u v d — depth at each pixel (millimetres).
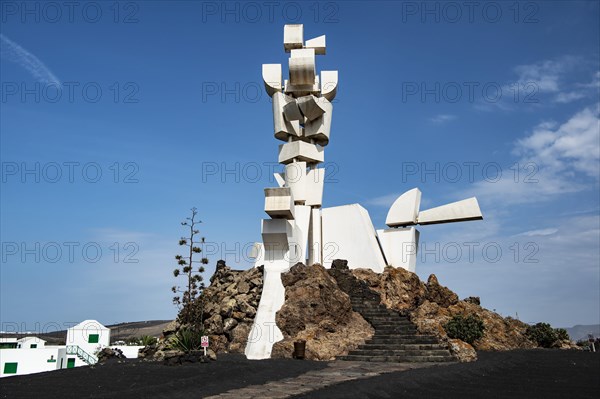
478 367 16375
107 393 12250
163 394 11836
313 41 29578
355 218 30266
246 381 13594
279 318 20875
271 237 22656
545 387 13398
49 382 14242
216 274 27297
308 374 14875
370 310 23625
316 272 22156
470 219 28141
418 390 12617
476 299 28859
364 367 16297
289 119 28125
